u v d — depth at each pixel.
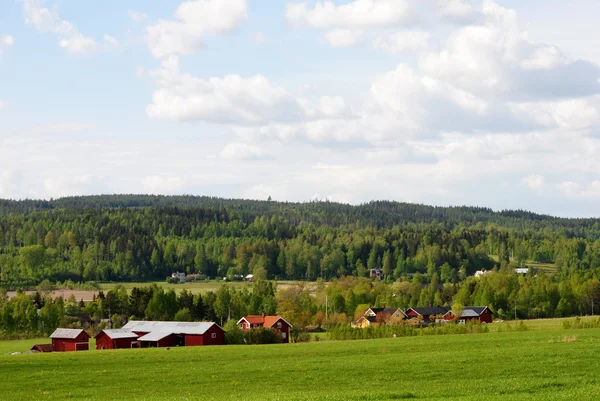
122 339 103.56
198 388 47.53
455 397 37.28
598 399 34.34
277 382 48.62
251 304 159.75
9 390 49.06
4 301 160.38
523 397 35.75
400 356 60.72
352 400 37.22
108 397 44.72
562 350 58.28
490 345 68.69
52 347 105.75
